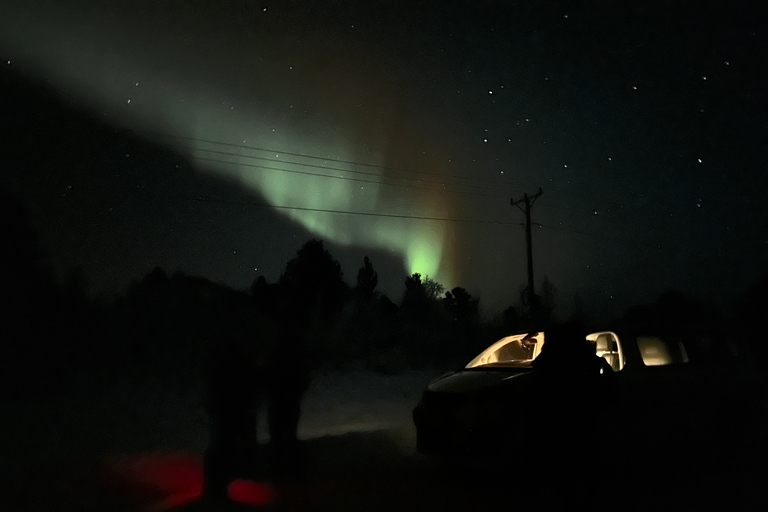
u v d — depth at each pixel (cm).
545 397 614
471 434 604
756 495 541
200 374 1165
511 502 530
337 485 584
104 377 1141
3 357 1134
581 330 650
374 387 1325
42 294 1405
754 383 751
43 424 845
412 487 579
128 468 636
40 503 524
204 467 601
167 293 1460
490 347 793
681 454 690
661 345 715
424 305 2586
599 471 629
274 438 653
